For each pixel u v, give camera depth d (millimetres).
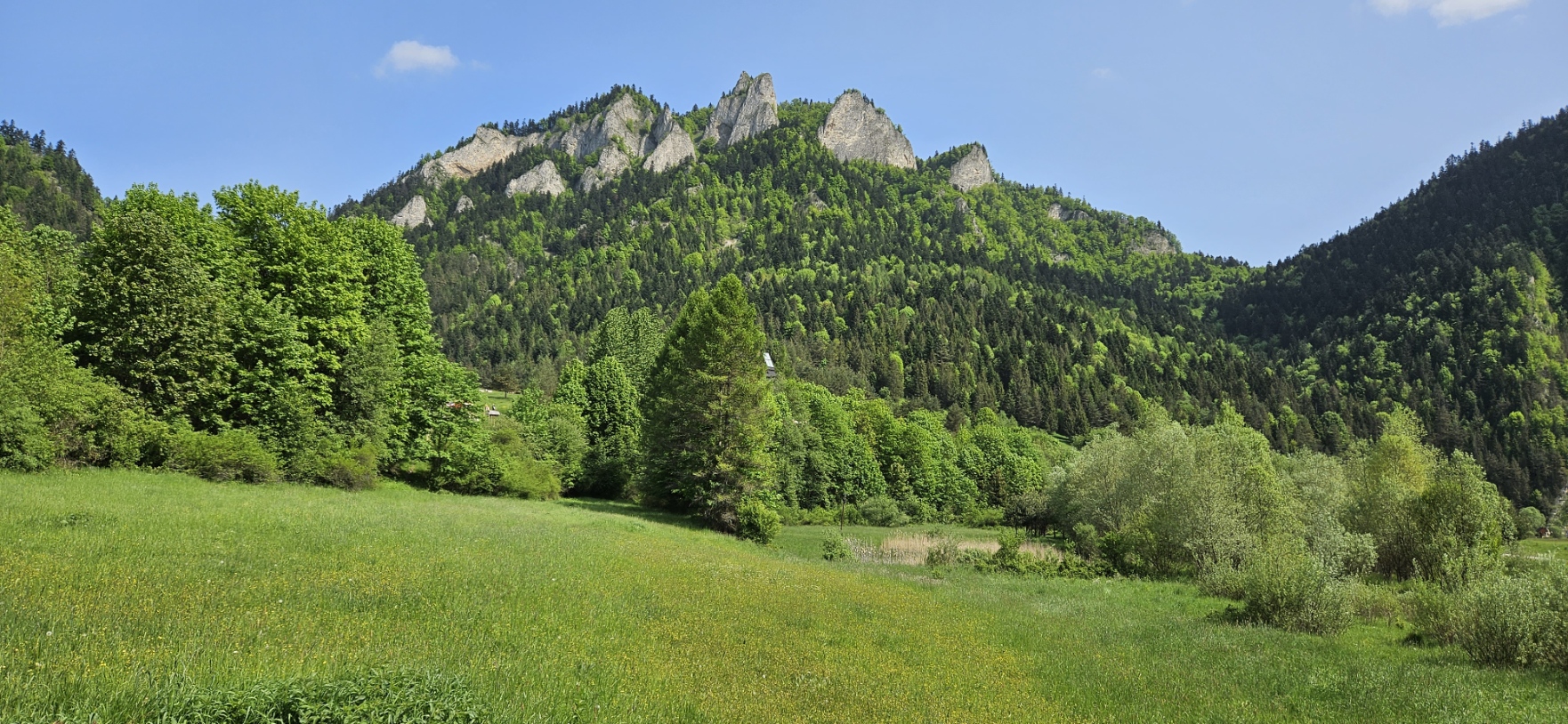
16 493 17875
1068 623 20219
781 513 60469
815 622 15844
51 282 32188
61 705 5863
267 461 29484
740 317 43625
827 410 73625
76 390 24578
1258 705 12102
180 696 6160
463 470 41812
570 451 54812
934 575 31844
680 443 45219
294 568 13367
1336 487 42562
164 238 28812
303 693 6340
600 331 89250
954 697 11055
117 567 11477
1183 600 26219
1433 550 30359
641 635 12156
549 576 15953
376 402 36281
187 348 28688
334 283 36094
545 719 7242
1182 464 36938
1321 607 20797
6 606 8633
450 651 9195
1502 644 16438
